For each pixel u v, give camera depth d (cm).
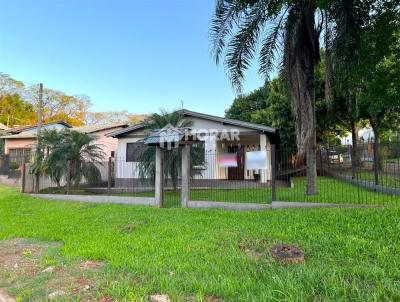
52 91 3900
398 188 809
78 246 504
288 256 392
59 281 364
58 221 759
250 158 898
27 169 1374
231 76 884
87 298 313
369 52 799
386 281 303
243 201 877
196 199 971
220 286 316
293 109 891
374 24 783
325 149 1386
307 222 553
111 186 1305
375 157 914
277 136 1722
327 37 848
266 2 820
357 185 1034
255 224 574
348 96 1098
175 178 1109
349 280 316
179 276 353
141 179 1185
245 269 366
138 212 802
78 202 1087
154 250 460
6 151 2288
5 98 3791
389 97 922
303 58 889
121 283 339
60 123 2523
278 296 287
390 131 1783
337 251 405
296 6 854
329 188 1057
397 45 832
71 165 1273
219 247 459
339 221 536
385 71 902
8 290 352
